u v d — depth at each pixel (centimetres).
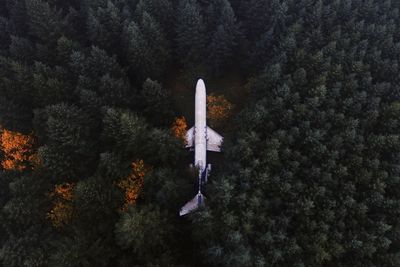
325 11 6594
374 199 4816
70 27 6769
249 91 6719
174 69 7581
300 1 6800
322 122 5491
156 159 5469
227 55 6769
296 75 5831
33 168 5456
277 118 5619
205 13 7088
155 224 4459
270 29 6312
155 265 4316
